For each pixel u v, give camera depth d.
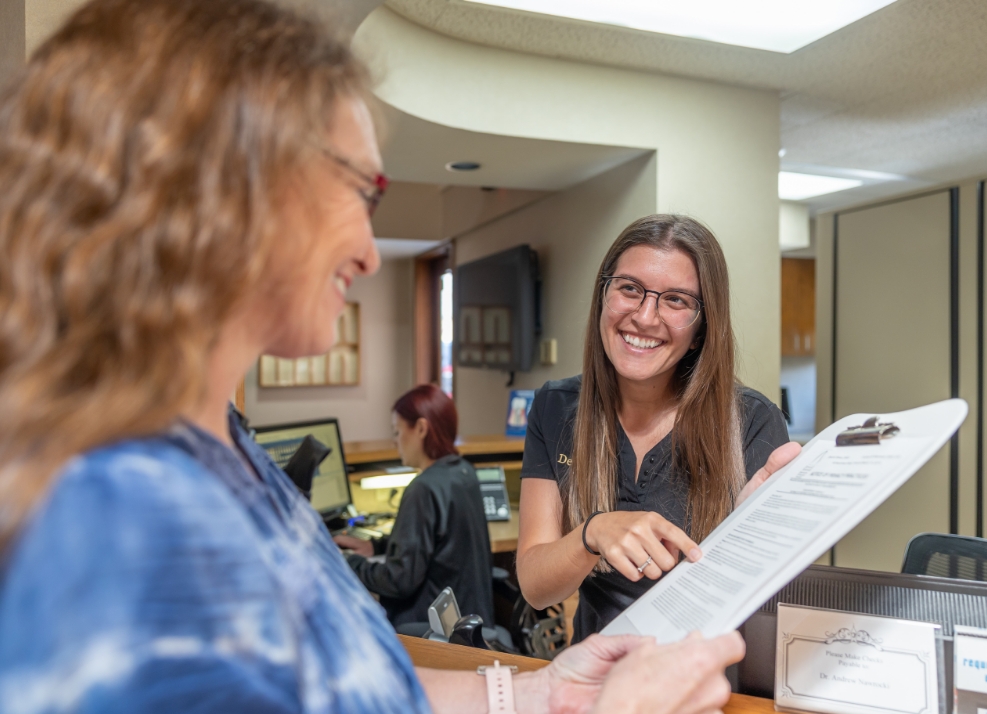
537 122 2.65
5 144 0.33
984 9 2.09
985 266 3.62
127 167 0.33
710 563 0.69
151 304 0.32
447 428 2.27
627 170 3.06
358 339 6.88
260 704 0.30
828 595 0.79
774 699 0.80
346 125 0.42
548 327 3.92
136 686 0.27
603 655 0.64
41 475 0.29
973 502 3.62
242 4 0.39
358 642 0.43
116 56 0.34
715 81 2.88
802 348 6.29
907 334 4.00
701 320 1.16
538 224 4.03
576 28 2.38
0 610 0.27
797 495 0.69
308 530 0.52
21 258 0.31
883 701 0.74
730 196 2.92
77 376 0.31
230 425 0.52
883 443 0.67
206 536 0.31
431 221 5.80
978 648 0.72
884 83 2.72
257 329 0.42
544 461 1.30
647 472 1.19
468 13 2.27
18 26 1.07
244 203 0.35
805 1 2.08
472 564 2.16
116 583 0.27
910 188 4.28
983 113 3.02
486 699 0.68
